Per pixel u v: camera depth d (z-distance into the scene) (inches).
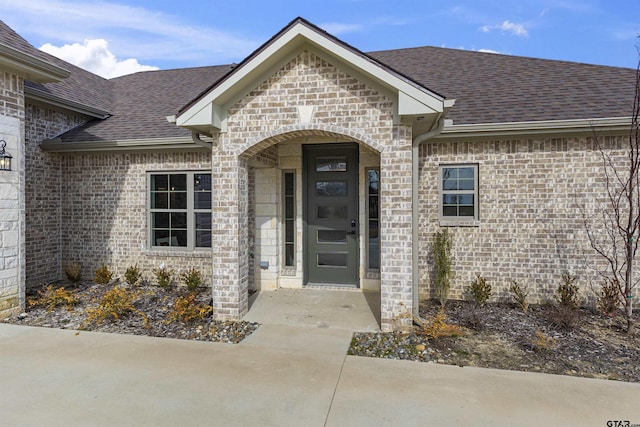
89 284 330.3
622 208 255.0
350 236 306.3
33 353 177.2
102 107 390.9
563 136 261.9
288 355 175.8
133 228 339.0
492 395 137.7
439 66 380.8
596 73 323.9
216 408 129.1
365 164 295.0
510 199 272.4
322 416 124.0
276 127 216.1
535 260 269.0
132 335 203.0
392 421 121.0
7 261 235.6
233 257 223.9
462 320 227.3
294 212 309.3
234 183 222.7
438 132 209.0
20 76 243.6
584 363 168.1
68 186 348.8
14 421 120.6
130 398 135.7
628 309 206.4
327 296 280.5
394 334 201.9
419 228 285.6
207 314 236.7
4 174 233.9
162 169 332.8
